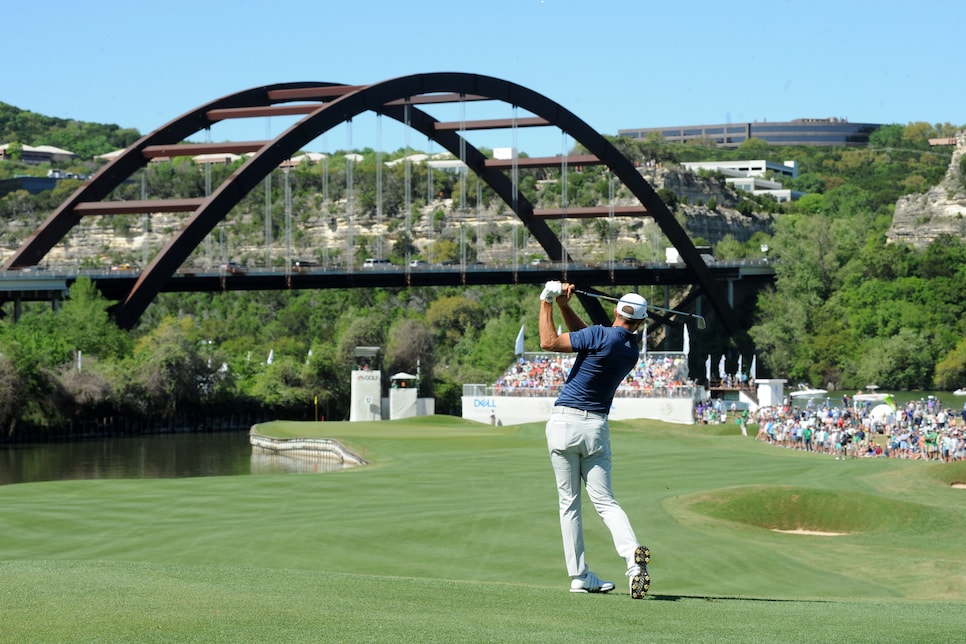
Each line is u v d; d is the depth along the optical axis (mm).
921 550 46062
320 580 22578
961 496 68312
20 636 15539
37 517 57688
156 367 193500
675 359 186750
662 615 19297
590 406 21938
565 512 22672
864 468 85438
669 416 170750
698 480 77250
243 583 21328
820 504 58188
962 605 23109
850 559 44031
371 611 18375
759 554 44594
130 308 197750
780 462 90562
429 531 51938
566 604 20438
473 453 105938
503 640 15992
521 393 177875
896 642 16391
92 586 20000
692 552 45250
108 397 182250
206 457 141625
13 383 165875
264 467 127562
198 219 190875
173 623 16594
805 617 19469
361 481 76062
